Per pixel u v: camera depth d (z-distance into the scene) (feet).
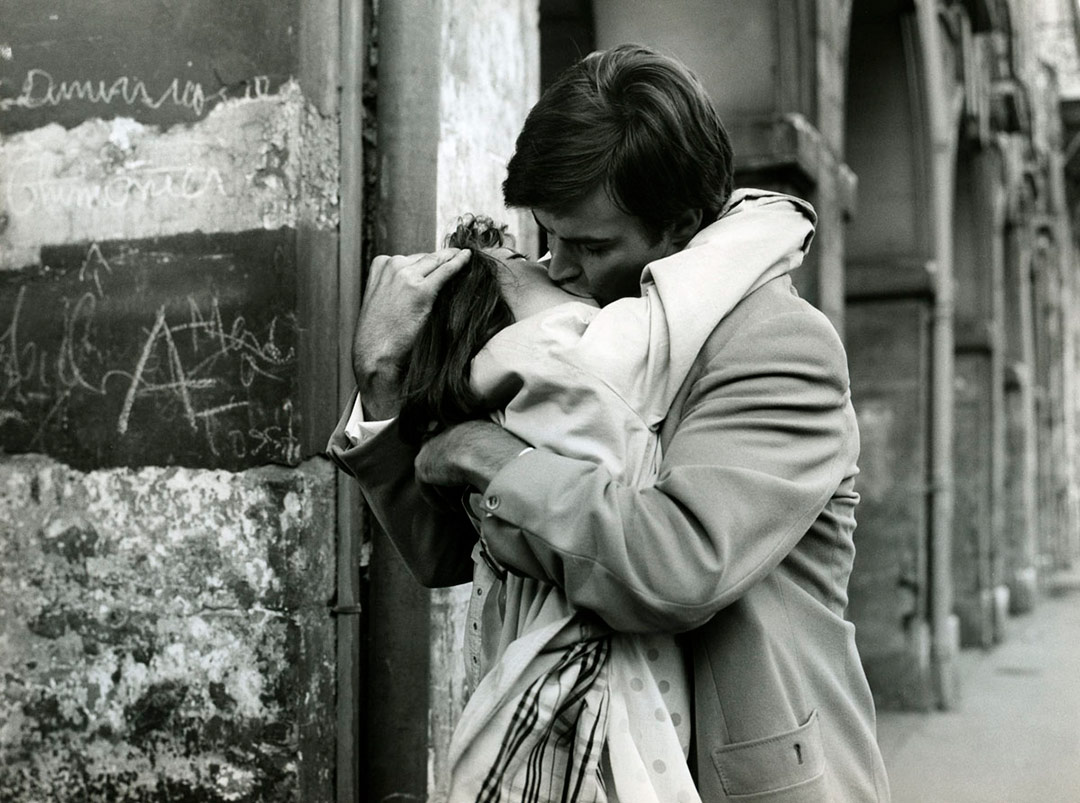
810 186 13.97
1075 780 16.80
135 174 7.04
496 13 8.43
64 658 7.07
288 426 6.64
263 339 6.71
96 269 7.09
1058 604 49.03
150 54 7.04
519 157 3.95
